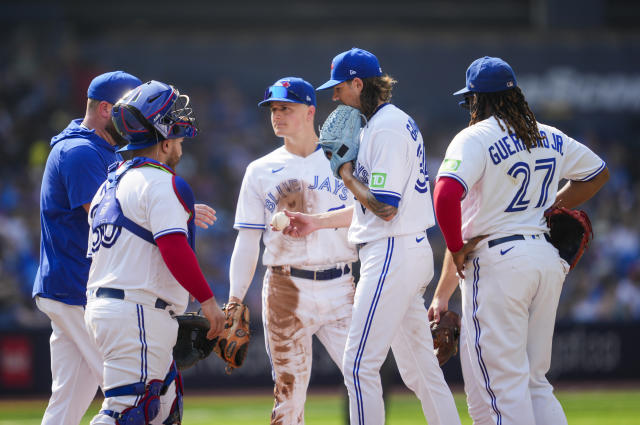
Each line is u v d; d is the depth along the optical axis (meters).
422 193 16.75
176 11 82.94
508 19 86.25
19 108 70.81
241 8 83.62
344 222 18.19
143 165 15.78
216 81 74.12
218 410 39.50
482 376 15.96
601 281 59.28
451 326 18.08
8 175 64.19
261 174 19.69
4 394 43.47
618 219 66.31
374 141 16.22
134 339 15.20
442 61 73.44
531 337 16.22
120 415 15.02
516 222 15.91
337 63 17.03
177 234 15.11
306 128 19.62
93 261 15.80
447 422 17.05
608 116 73.06
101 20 81.38
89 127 18.42
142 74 74.06
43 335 44.12
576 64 72.94
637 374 49.16
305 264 19.28
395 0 85.00
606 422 35.09
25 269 53.16
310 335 19.66
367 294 16.39
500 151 15.77
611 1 85.56
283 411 19.55
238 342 18.41
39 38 76.62
